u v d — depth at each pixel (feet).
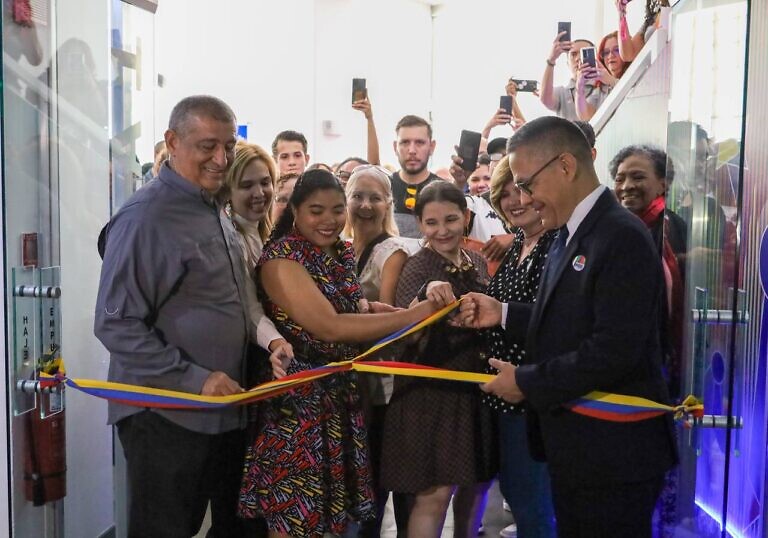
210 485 7.32
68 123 8.07
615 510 6.22
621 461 6.13
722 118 6.40
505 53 21.42
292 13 20.79
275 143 15.74
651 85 9.21
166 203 6.75
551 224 6.54
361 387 8.29
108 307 6.62
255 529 8.18
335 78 21.29
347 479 7.49
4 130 6.64
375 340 7.77
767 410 8.29
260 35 20.84
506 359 7.78
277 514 7.09
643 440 6.18
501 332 7.83
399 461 7.93
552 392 6.03
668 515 7.66
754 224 8.43
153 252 6.62
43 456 7.39
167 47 20.62
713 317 6.56
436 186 8.31
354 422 7.57
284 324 7.43
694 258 6.95
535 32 20.81
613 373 5.89
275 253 7.37
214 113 6.79
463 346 7.96
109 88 9.02
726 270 6.36
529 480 7.64
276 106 20.98
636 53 12.21
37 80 7.29
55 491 7.56
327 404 7.30
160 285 6.72
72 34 8.11
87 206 8.62
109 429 9.27
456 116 22.33
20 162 6.98
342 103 21.40
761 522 8.44
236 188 8.68
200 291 6.90
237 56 20.86
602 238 6.05
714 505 6.56
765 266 8.18
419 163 13.71
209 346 6.96
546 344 6.40
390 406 8.02
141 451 6.92
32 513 7.34
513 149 6.45
